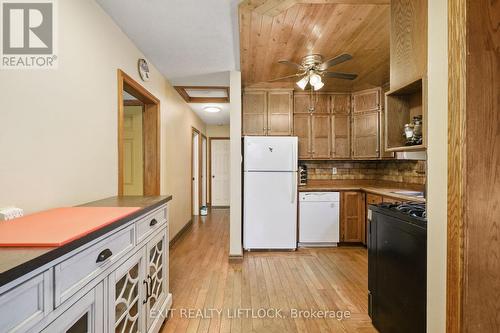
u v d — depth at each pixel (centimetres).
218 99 439
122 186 205
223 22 204
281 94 381
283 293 231
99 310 101
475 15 89
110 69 193
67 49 147
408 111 172
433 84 111
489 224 90
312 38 230
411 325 139
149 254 154
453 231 94
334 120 391
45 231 90
